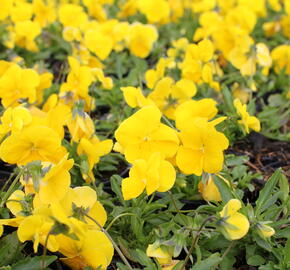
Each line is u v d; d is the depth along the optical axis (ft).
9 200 1.61
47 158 1.65
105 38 2.46
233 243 1.65
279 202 1.94
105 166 2.08
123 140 1.64
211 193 1.82
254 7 3.23
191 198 1.93
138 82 2.59
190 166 1.66
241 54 2.35
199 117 1.70
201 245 1.72
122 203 1.83
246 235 1.71
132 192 1.59
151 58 3.00
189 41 3.22
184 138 1.64
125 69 2.85
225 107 2.32
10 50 2.81
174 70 2.64
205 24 2.92
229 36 2.69
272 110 2.36
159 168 1.59
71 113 1.88
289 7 3.03
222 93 2.37
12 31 2.87
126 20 3.46
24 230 1.47
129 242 1.77
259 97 2.67
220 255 1.72
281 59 2.68
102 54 2.47
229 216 1.49
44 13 3.03
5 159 1.62
